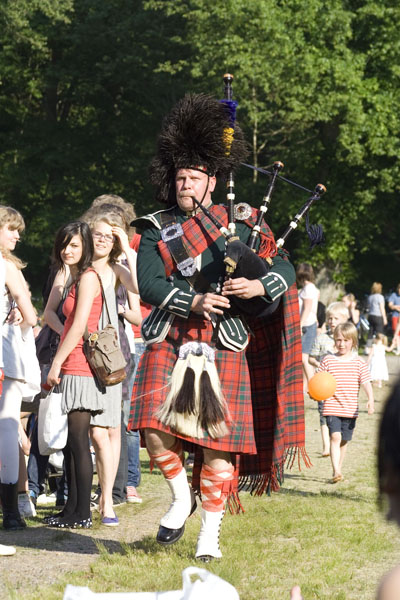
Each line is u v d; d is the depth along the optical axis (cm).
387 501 231
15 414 816
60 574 651
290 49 3644
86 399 809
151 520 873
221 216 691
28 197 4844
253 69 3559
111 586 612
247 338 673
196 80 4466
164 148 696
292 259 4400
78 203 4659
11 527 809
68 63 4712
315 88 3722
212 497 671
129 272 871
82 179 4678
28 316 812
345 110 3788
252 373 706
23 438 1048
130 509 937
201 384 645
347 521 872
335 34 3703
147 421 659
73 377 811
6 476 808
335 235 4116
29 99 4934
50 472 984
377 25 3841
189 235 677
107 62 4553
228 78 715
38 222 4819
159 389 664
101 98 4831
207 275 670
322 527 833
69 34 4503
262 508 934
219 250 675
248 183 3972
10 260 813
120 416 847
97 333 809
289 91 3644
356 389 1177
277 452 693
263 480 714
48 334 910
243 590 614
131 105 4869
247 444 662
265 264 667
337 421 1163
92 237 819
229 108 696
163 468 684
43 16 4512
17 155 4675
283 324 681
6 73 4631
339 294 4294
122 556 693
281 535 808
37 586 606
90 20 4391
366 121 3750
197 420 645
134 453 994
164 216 694
